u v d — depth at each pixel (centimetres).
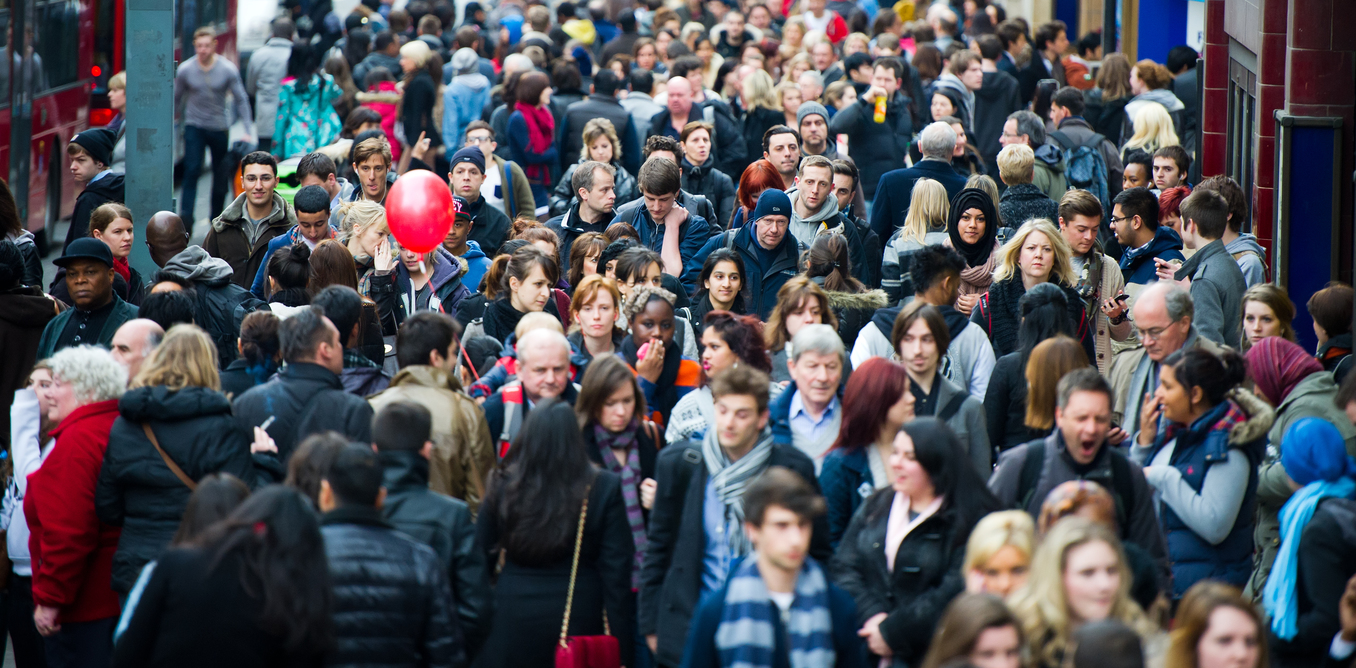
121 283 3164
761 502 1603
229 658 1463
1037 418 2138
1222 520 1962
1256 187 4062
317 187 3156
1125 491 1875
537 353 2133
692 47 7375
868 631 1758
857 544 1823
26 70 5547
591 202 3559
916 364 2227
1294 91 3659
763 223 3120
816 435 2203
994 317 2789
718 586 1873
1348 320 2506
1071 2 9900
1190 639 1494
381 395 2158
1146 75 5069
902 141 5141
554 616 1892
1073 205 2892
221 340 2888
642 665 2006
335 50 5806
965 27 8588
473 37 6450
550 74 6725
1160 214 3294
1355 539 1791
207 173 7762
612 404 2047
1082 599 1520
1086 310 2842
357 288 2833
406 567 1616
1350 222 3662
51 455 2088
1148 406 2073
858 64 5741
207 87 5806
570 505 1881
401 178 2934
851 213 3784
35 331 2830
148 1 3591
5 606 2344
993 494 1795
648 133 5038
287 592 1466
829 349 2128
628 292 2752
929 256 2580
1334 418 2117
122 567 2027
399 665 1597
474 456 2119
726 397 1870
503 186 4122
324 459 1695
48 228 5925
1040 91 5688
